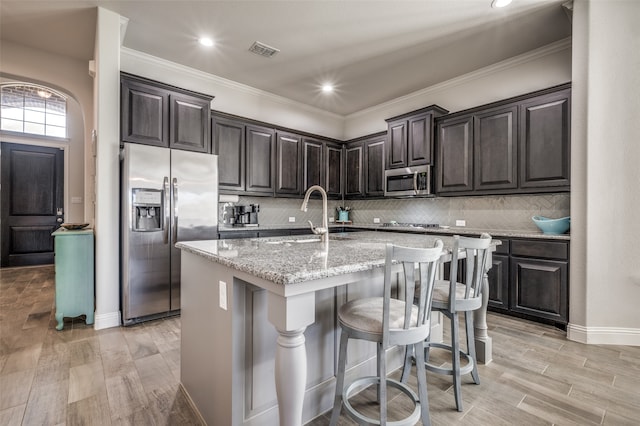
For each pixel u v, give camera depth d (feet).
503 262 10.27
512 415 5.41
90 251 9.29
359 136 18.29
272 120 15.83
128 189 9.25
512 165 10.80
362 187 16.47
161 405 5.58
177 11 9.18
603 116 8.28
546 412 5.49
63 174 17.99
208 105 11.47
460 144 12.25
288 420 3.80
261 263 4.14
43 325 9.22
